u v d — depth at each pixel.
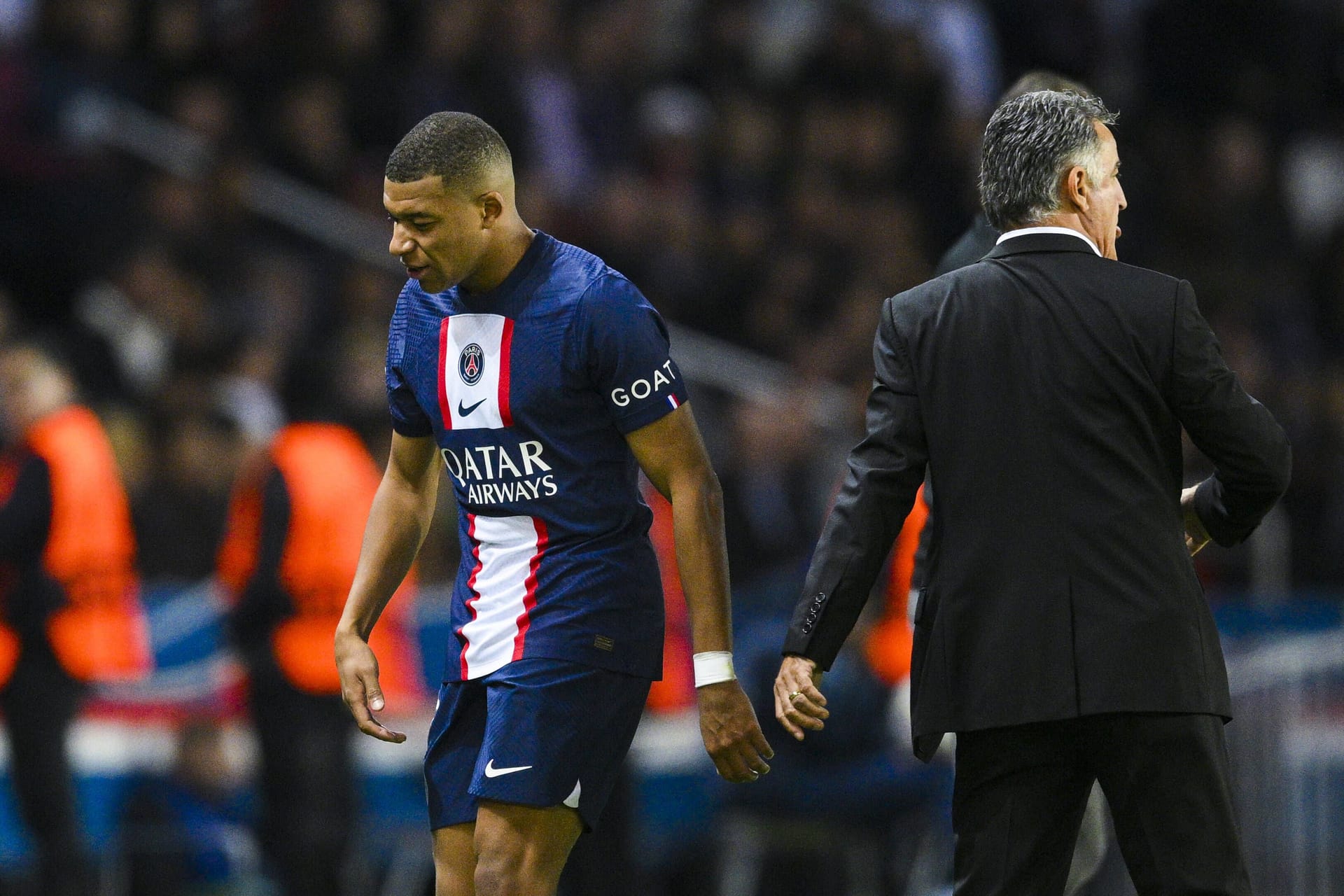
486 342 12.63
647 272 35.56
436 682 26.25
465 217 12.27
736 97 40.53
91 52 34.66
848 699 24.55
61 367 24.62
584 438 12.61
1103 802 14.93
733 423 32.97
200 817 24.30
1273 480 12.07
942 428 12.26
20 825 24.11
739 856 25.03
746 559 30.75
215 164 33.31
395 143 35.88
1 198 32.84
